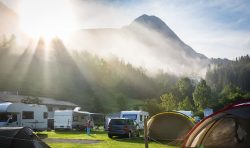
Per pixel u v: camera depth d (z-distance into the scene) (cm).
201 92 12306
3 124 3316
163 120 2258
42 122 3772
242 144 1112
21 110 3475
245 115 1053
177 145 2042
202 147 1160
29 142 1233
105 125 4375
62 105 6888
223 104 9331
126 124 2861
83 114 4497
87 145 2148
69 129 4188
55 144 2180
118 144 2239
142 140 2631
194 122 2244
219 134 1147
